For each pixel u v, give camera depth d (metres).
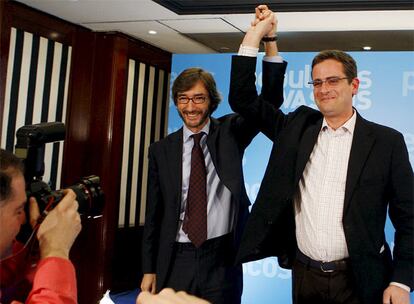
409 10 3.68
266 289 3.79
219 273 2.36
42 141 1.23
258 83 3.94
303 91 3.82
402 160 1.92
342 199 1.95
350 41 4.85
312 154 2.02
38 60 4.31
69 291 0.99
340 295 1.97
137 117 5.28
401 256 1.91
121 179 5.11
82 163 4.85
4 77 3.92
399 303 1.85
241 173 2.38
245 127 2.42
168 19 4.34
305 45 5.13
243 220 2.43
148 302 0.49
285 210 2.05
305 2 3.78
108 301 1.30
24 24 4.13
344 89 1.95
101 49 4.87
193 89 2.42
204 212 2.36
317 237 1.97
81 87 4.78
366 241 1.89
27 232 1.13
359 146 1.93
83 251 4.86
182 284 2.34
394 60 3.63
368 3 3.68
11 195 1.03
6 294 1.12
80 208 1.26
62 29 4.54
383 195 1.93
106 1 3.95
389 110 3.64
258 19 2.25
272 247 2.10
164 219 2.43
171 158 2.47
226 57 4.12
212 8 4.00
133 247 5.31
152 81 5.47
